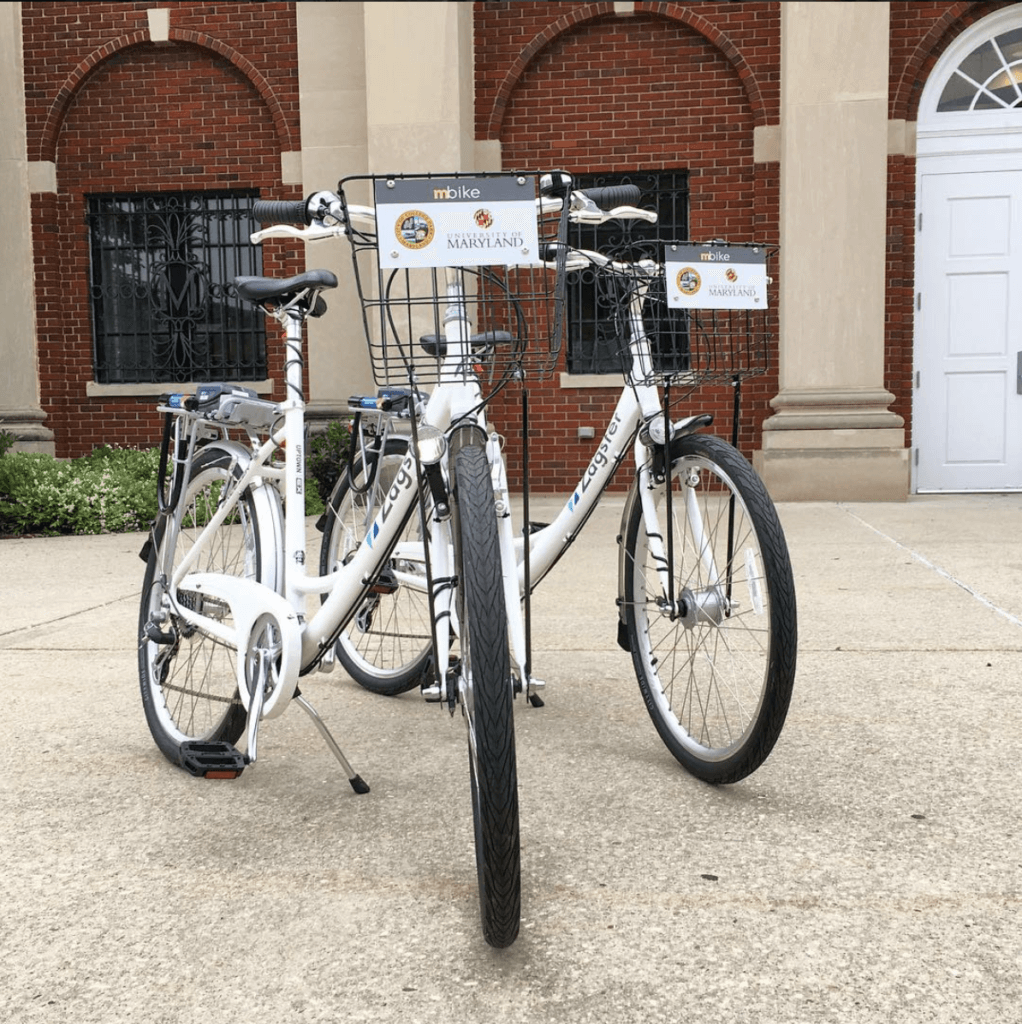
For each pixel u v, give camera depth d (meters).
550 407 9.17
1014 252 8.50
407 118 8.32
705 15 8.73
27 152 9.52
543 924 1.82
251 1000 1.62
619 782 2.48
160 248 9.70
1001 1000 1.58
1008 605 4.29
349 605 2.36
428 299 1.96
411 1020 1.56
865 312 8.16
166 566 2.75
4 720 3.08
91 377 9.76
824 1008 1.57
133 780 2.58
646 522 2.52
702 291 2.42
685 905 1.88
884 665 3.44
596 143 9.03
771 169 8.71
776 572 2.18
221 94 9.44
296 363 2.55
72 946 1.79
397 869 2.06
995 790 2.38
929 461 8.72
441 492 2.02
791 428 8.23
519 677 2.19
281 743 2.85
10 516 7.37
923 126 8.49
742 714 2.57
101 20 9.41
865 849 2.09
